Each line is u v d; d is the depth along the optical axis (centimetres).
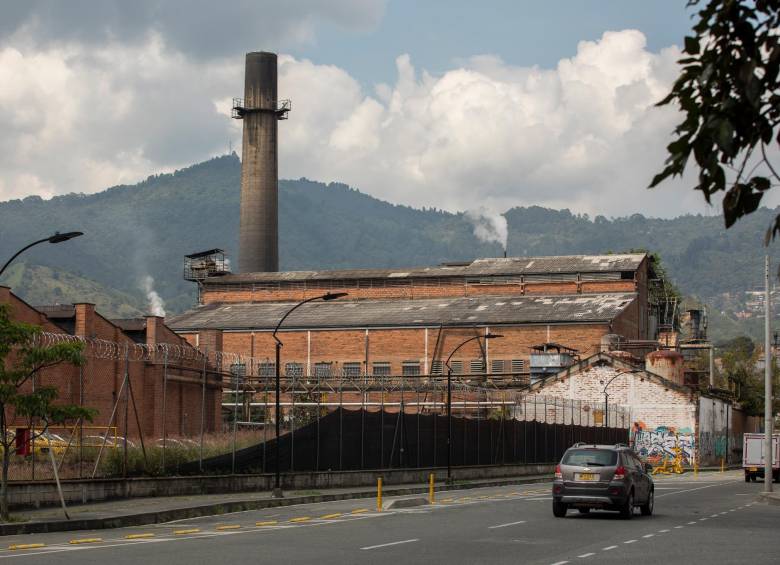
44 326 5750
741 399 12488
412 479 5512
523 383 9338
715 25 654
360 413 5247
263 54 14300
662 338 11419
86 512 3175
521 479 6178
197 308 11756
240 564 1945
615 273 10894
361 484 5081
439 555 2133
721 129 640
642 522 3111
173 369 6719
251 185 14100
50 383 5494
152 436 6359
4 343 2809
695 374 10338
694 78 669
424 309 10762
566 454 3300
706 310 13012
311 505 3988
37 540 2500
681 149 670
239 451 4456
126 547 2286
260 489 4425
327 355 10475
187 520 3234
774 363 13012
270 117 14225
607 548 2311
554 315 10075
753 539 2558
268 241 14012
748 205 671
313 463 4869
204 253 13338
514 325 10019
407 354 10250
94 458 4016
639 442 8856
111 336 6300
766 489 4616
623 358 9094
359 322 10425
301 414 8762
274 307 11519
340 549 2247
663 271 13050
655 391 8850
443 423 6000
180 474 4138
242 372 9575
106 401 6038
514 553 2184
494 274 11138
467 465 6178
